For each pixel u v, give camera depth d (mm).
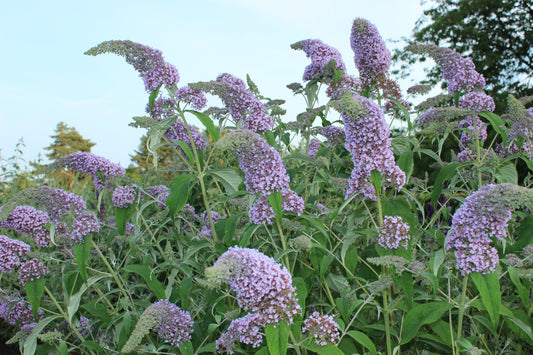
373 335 859
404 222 820
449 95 1180
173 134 1114
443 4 8148
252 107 1105
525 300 736
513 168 1049
